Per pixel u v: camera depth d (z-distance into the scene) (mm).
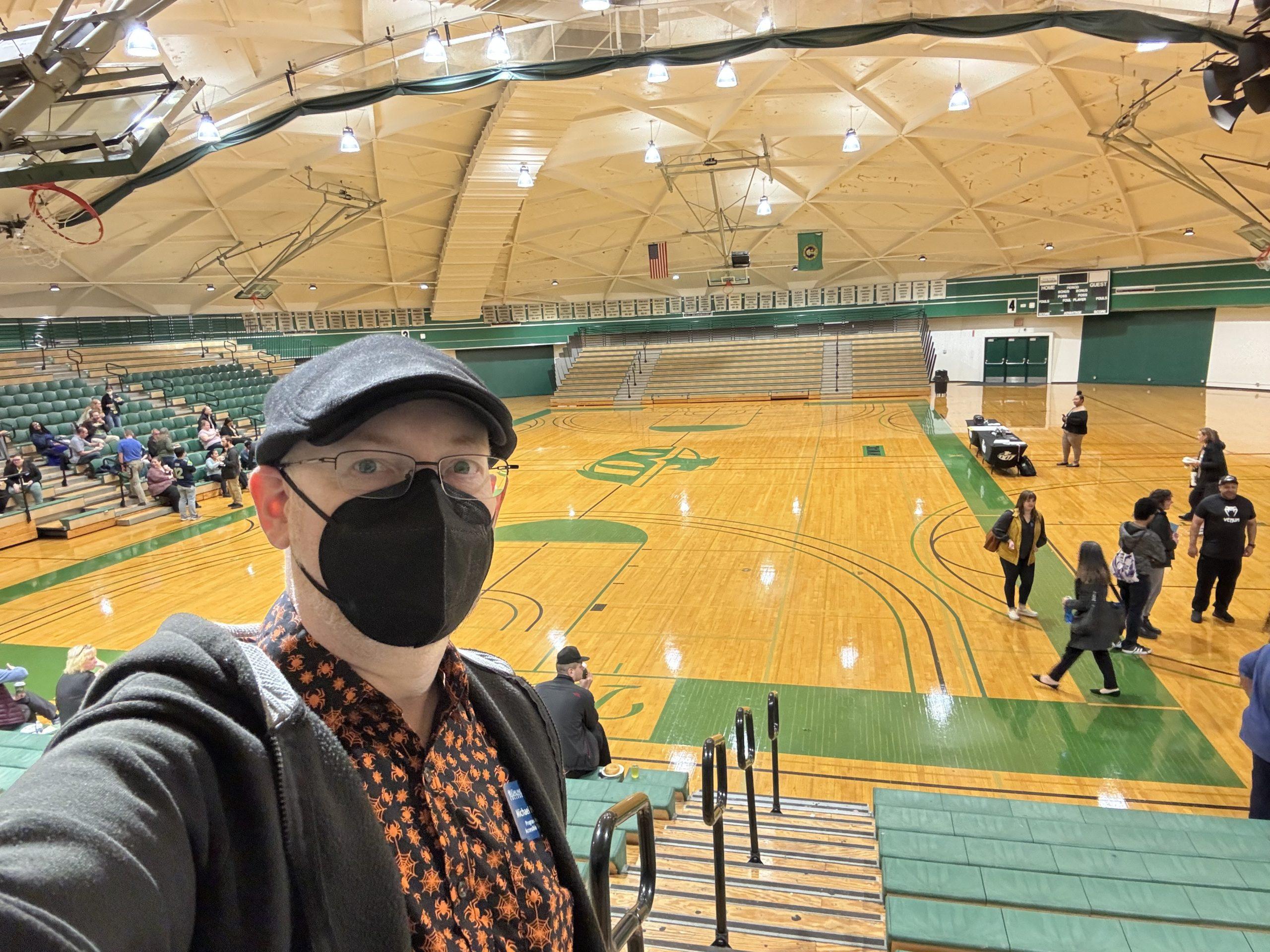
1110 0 9281
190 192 21812
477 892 948
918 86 18750
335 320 34500
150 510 16938
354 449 913
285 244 27281
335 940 768
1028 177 24406
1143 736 6926
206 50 12523
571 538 13844
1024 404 27547
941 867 4094
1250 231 21156
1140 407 25484
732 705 7832
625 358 37344
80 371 22484
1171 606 9570
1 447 16609
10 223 12305
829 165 24188
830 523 13898
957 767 6645
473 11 11266
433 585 895
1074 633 7527
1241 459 16922
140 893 580
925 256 33031
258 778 721
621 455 21750
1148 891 3836
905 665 8453
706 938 3867
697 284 36844
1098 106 18969
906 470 17672
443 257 28469
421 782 956
